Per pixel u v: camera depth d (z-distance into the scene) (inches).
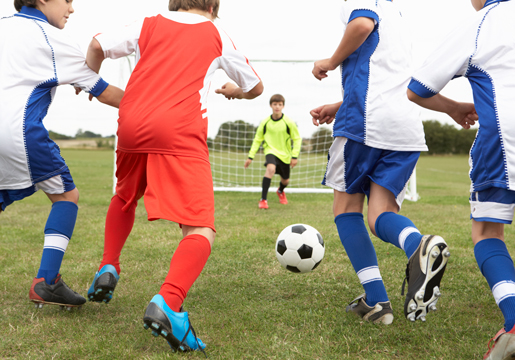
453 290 99.0
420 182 508.7
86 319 80.5
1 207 82.4
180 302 64.1
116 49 73.7
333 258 127.6
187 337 64.1
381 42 78.3
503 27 63.1
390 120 76.7
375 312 79.7
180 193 67.9
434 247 61.0
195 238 66.9
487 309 87.3
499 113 61.0
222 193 338.3
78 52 81.9
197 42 73.4
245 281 106.3
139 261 123.4
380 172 79.1
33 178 80.2
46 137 79.6
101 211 218.4
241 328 76.7
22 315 82.1
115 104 87.6
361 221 84.8
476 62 64.3
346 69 81.5
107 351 66.4
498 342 57.4
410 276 65.1
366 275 80.7
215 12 81.4
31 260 123.5
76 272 110.6
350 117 79.1
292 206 255.8
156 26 74.4
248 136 397.7
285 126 255.6
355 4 76.1
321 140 369.7
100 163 706.2
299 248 99.8
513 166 60.2
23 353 66.1
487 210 64.2
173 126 68.4
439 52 67.6
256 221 194.5
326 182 87.6
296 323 79.9
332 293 97.8
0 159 76.9
